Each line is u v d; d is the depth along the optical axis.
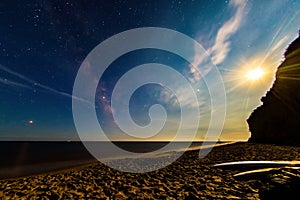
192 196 5.47
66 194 6.90
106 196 6.45
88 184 8.44
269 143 26.02
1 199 6.80
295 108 25.67
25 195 7.16
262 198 4.82
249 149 18.27
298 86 26.53
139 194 6.39
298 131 23.50
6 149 57.72
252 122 32.06
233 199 5.15
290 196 4.42
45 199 6.54
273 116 28.17
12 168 18.08
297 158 11.50
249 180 6.98
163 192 6.38
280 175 5.21
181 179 8.09
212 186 6.55
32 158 28.66
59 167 17.09
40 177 11.17
